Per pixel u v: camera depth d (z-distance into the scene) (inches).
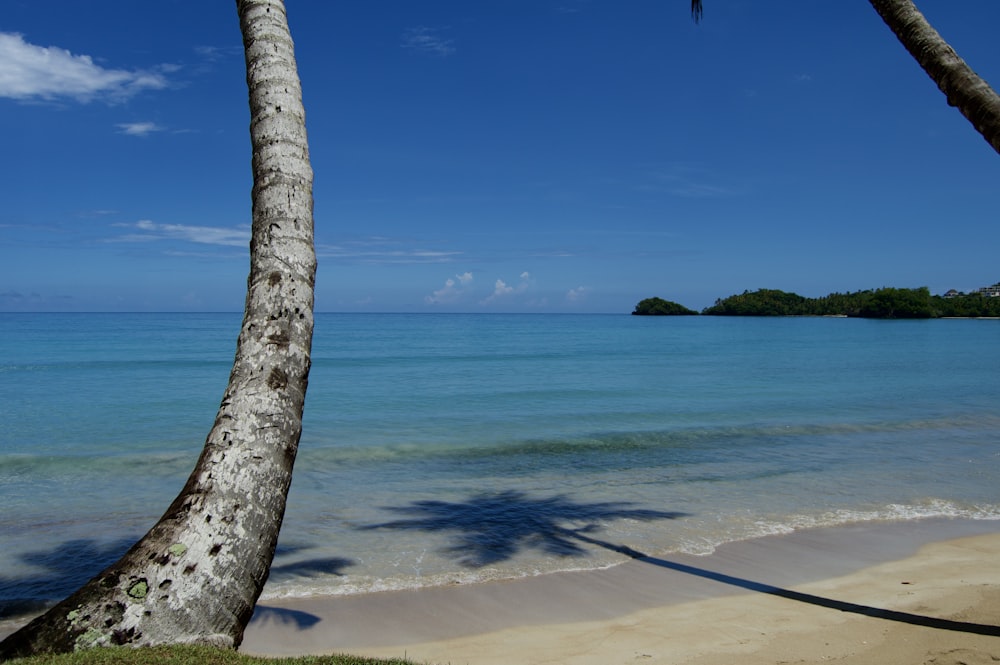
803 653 264.2
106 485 537.3
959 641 266.7
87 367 1502.2
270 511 135.6
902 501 503.8
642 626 295.3
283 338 145.3
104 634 121.2
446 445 723.4
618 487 548.1
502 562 375.2
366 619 301.1
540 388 1267.2
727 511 476.7
